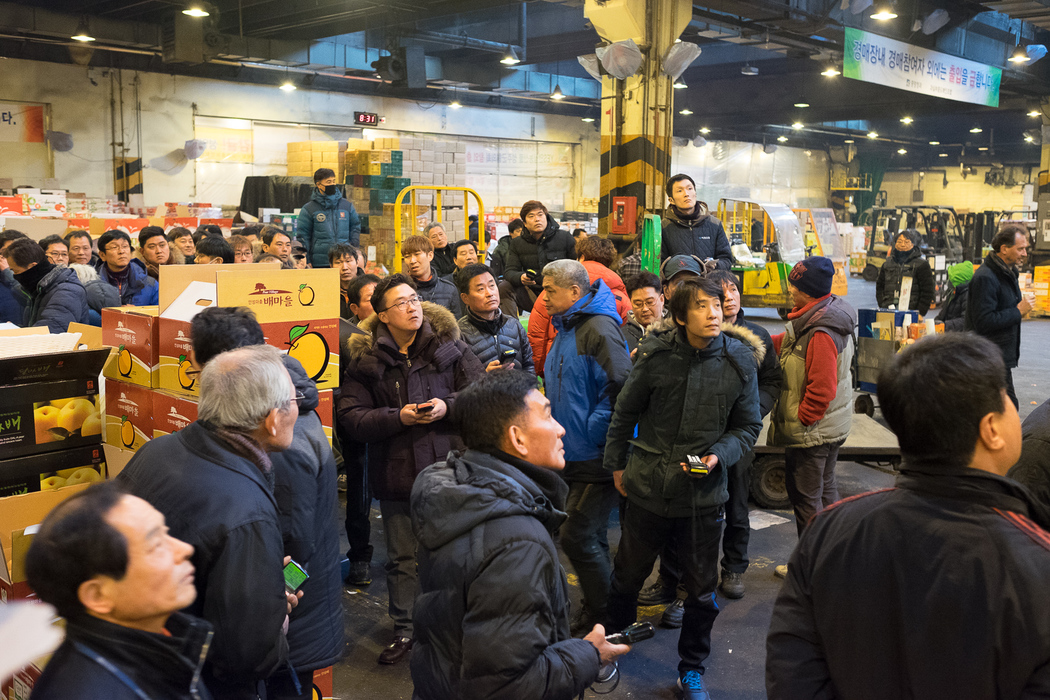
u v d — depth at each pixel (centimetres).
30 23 1570
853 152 3488
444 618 154
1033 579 112
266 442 181
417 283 507
